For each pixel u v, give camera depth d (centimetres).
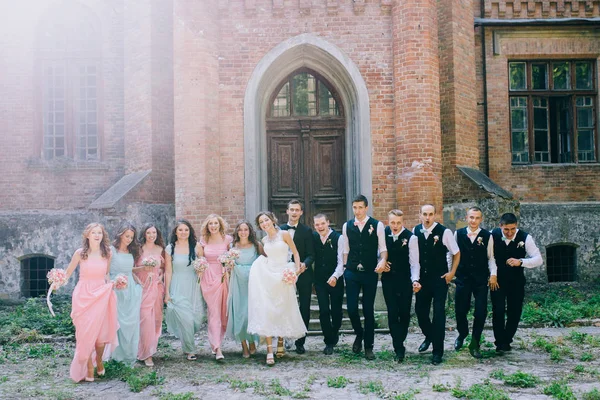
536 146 1206
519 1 1177
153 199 998
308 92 1016
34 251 1082
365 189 934
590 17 1185
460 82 1050
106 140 1123
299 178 1003
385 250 600
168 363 605
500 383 504
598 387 487
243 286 631
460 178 1007
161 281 626
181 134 912
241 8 945
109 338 549
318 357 624
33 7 1151
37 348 678
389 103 942
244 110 936
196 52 912
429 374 540
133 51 1053
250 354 646
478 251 605
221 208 927
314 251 650
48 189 1125
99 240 554
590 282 1138
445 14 1048
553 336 715
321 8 950
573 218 1148
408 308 605
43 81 1166
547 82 1204
